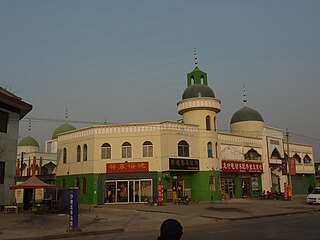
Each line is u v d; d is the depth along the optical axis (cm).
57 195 2591
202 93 3997
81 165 3659
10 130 2595
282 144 4925
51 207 2500
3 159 2516
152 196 3441
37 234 1501
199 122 3875
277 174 4875
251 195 4362
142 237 1436
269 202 3516
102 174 3516
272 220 2009
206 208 2833
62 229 1656
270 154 4681
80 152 3716
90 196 3481
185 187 3725
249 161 4378
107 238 1437
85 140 3669
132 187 3491
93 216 2259
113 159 3534
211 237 1341
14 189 2598
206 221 2062
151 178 3481
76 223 1620
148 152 3544
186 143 3688
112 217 2222
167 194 3497
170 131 3547
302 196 4962
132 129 3578
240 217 2170
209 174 3762
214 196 3753
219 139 4075
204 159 3784
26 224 1823
